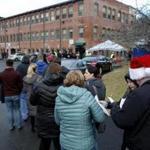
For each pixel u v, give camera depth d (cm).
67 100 432
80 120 427
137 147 319
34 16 7288
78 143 429
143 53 340
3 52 7794
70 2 6241
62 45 6469
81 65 1753
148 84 324
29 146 756
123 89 1653
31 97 569
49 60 959
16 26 7981
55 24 6650
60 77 561
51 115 555
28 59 1007
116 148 725
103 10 6303
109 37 3975
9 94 895
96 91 568
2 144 774
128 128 322
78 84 443
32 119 866
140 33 2177
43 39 7000
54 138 560
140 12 1962
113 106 387
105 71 3262
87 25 5962
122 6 6862
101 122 440
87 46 5925
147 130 315
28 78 905
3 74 896
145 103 312
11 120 902
